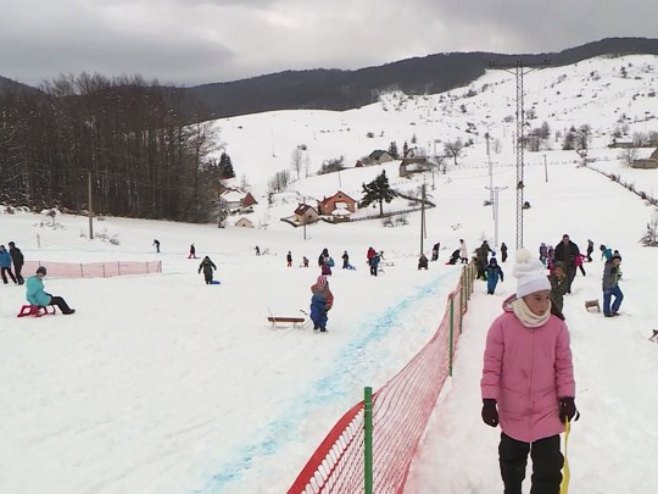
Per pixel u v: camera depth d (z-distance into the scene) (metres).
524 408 4.72
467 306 17.14
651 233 65.44
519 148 36.38
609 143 188.50
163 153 89.75
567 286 18.88
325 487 3.95
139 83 96.81
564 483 4.91
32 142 82.31
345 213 107.94
